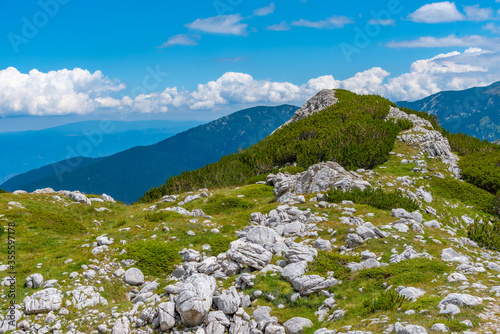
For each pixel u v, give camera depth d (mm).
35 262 25188
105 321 18547
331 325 15000
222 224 33000
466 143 65812
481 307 13133
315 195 38719
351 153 53281
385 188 43656
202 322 17359
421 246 23500
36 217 36125
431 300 14336
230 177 64562
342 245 24828
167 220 33656
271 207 36719
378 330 12953
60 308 19391
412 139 59188
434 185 46594
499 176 47906
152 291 21438
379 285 17875
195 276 19266
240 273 22484
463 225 38875
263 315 17406
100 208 46812
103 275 23000
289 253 22812
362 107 80750
